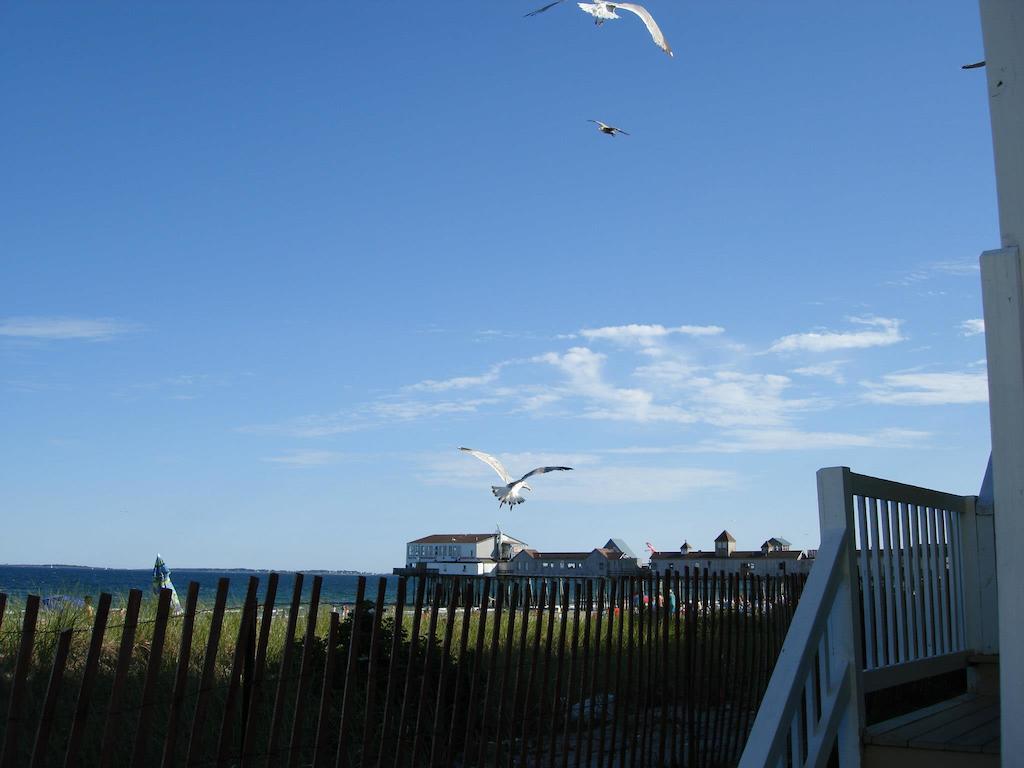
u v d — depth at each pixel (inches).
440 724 232.1
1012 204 151.3
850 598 190.1
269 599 195.5
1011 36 153.2
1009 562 146.6
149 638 322.3
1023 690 143.6
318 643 282.7
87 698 162.6
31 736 247.0
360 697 264.2
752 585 361.1
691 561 2480.3
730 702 350.0
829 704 183.6
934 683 381.1
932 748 182.4
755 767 155.7
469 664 297.3
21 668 153.1
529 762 292.2
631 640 298.5
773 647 375.2
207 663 182.5
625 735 288.7
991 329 150.2
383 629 272.4
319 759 203.9
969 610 253.6
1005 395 148.5
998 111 153.1
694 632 326.3
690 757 313.9
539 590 265.4
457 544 2760.8
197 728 179.3
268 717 278.8
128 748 254.1
